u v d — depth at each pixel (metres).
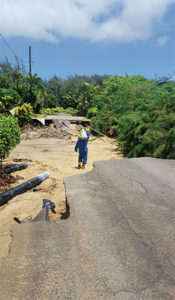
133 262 2.22
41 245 2.65
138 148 9.97
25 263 2.34
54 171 7.94
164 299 1.79
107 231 2.80
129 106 14.17
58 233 2.88
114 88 23.39
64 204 4.86
